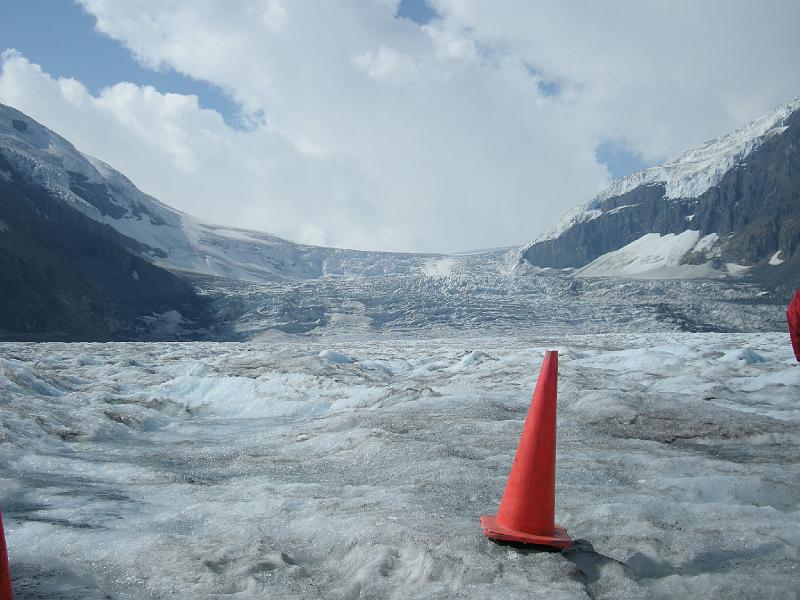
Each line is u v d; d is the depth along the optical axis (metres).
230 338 112.69
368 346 33.28
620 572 3.29
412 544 3.67
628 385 10.76
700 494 4.98
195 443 7.88
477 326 119.75
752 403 9.46
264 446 7.50
